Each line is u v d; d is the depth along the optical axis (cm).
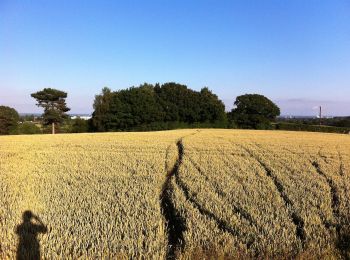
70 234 794
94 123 7912
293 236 833
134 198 1138
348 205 1139
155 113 7919
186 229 866
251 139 3894
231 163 2016
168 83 8825
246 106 9662
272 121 9994
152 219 914
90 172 1664
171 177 1586
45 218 898
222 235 816
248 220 939
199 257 714
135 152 2559
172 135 4447
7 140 3716
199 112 8569
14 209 977
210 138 3916
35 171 1712
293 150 2844
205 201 1110
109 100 7856
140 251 716
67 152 2559
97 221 873
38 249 716
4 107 7850
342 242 855
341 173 1806
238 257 725
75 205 1030
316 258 734
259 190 1316
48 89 8288
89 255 700
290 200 1182
